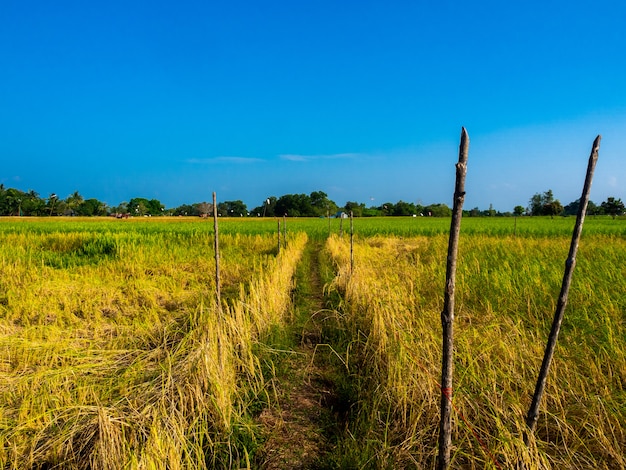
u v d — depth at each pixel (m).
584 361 4.25
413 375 3.91
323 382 4.98
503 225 36.62
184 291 8.90
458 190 2.21
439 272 8.91
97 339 5.48
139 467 2.75
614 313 5.49
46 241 17.94
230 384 4.18
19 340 5.11
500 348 4.37
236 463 3.33
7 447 3.16
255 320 6.00
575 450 3.12
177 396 3.66
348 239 21.92
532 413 2.98
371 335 5.28
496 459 3.05
